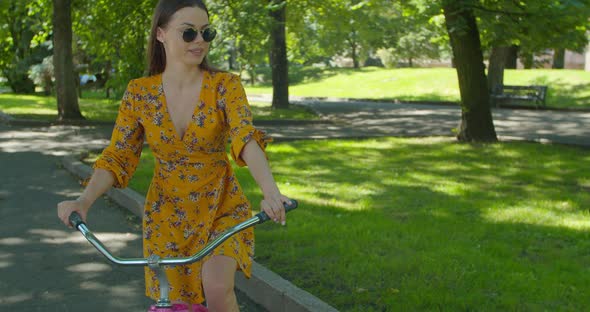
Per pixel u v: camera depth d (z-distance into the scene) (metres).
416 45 44.47
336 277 5.32
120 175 3.01
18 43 33.69
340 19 25.66
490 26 12.76
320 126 19.66
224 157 3.10
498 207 8.05
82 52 31.31
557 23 12.50
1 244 6.73
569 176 10.38
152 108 3.01
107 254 2.54
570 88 29.44
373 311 4.58
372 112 24.89
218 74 3.01
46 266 6.01
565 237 6.68
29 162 11.98
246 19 19.66
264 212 2.56
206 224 3.04
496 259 5.82
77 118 19.11
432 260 5.68
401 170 10.87
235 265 2.83
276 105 25.78
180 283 3.07
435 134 16.23
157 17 2.97
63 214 2.73
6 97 29.92
